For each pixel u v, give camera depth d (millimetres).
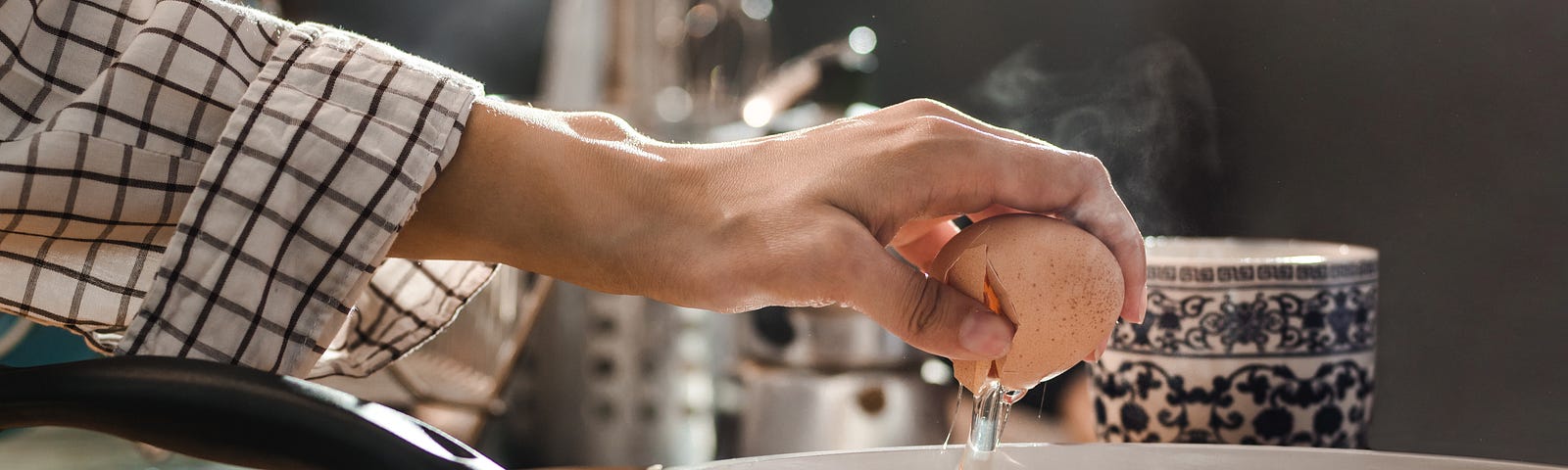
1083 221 584
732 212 582
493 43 1942
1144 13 1124
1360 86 893
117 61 570
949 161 574
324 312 567
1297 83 926
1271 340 653
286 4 1910
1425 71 866
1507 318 841
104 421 490
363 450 483
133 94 570
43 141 558
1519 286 836
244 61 585
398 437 487
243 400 486
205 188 560
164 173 574
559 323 1160
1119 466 596
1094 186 581
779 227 575
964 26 1372
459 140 582
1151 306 668
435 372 853
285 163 564
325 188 566
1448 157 860
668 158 598
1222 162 928
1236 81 972
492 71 1946
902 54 1430
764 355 897
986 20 1342
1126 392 679
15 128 571
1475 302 854
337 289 568
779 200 580
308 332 566
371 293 677
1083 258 570
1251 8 960
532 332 1164
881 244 587
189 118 577
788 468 597
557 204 588
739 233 580
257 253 561
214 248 558
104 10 583
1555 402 825
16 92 571
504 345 876
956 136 577
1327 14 904
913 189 576
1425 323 873
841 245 566
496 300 871
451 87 586
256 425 485
